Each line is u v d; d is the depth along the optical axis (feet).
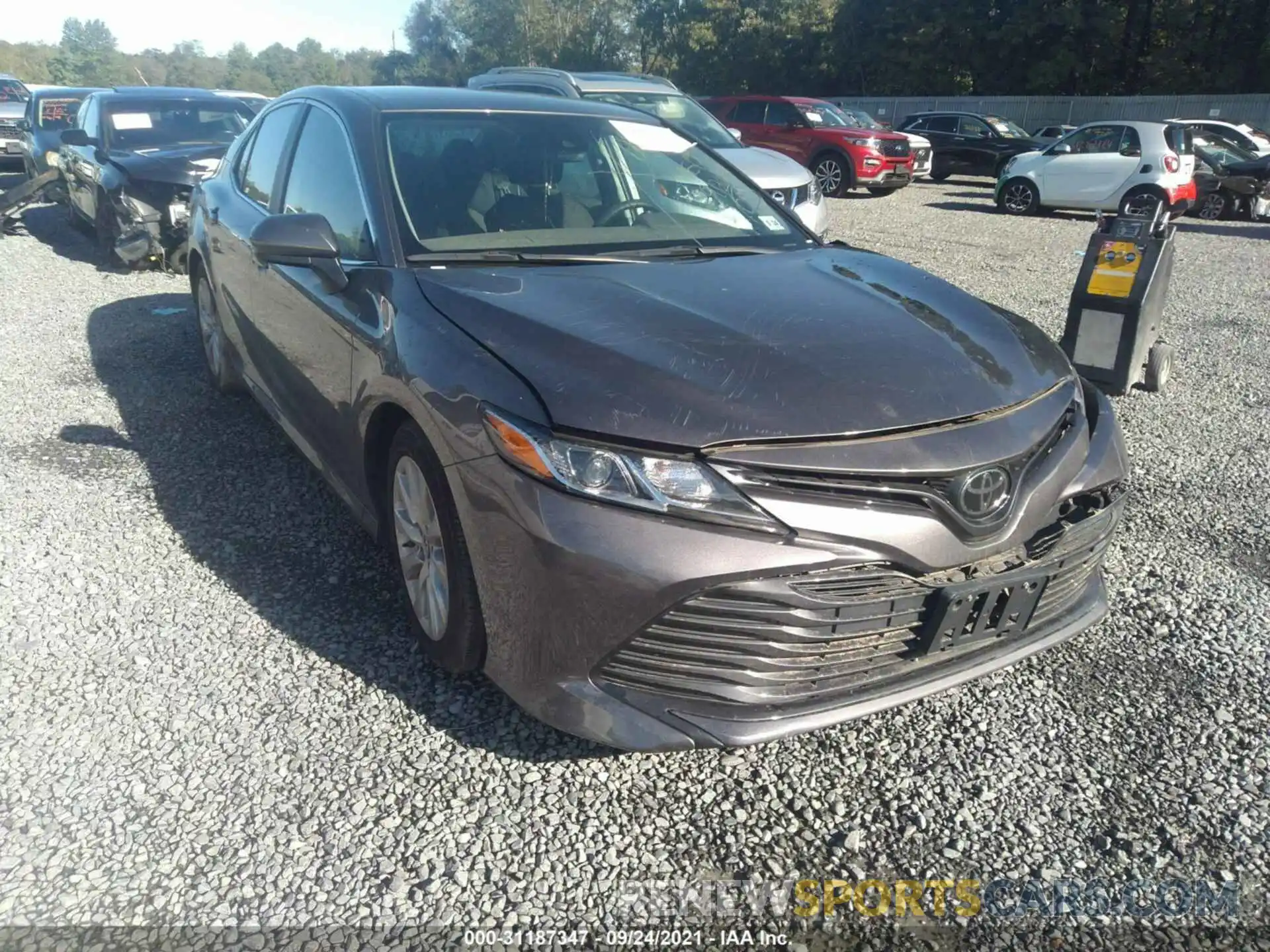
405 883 7.23
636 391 7.53
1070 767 8.67
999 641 8.39
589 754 8.61
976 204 57.11
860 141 57.21
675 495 7.13
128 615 10.60
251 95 38.40
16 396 17.51
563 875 7.37
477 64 224.53
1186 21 107.34
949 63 121.19
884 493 7.42
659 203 12.14
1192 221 50.57
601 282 9.59
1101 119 101.40
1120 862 7.65
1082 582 9.11
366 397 9.68
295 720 8.93
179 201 26.96
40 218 39.22
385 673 9.64
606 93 34.40
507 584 7.71
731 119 62.69
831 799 8.24
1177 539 13.06
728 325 8.62
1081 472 8.68
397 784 8.19
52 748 8.50
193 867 7.30
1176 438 16.97
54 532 12.46
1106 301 18.22
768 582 7.20
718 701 7.47
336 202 11.60
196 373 18.93
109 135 31.68
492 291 9.23
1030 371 8.99
